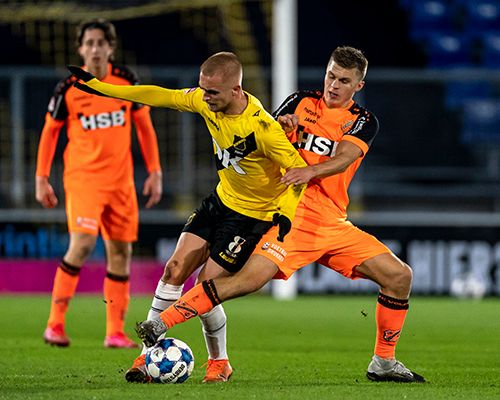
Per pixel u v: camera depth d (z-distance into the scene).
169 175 60.47
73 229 31.16
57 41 68.81
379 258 22.23
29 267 57.62
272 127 20.50
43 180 31.88
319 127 22.67
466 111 66.19
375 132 22.30
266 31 70.50
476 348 32.75
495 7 78.06
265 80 64.88
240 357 28.72
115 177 31.12
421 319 44.72
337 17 75.44
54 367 25.08
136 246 57.66
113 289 31.22
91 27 30.47
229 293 20.44
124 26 71.62
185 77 56.94
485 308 51.34
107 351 29.78
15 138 55.59
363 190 62.31
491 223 58.19
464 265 58.34
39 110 59.66
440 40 76.44
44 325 39.34
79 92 30.83
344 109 22.69
